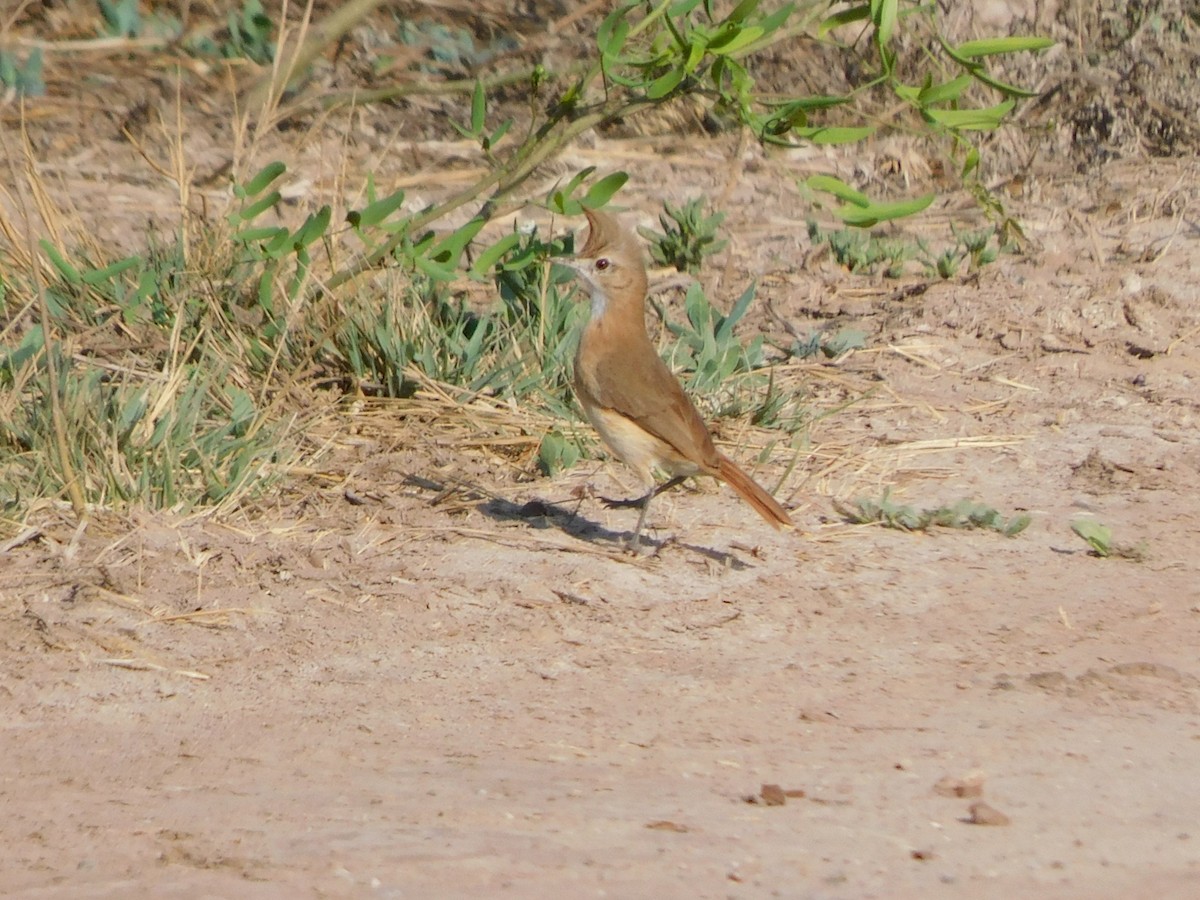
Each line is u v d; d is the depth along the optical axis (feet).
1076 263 55.77
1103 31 69.87
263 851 21.80
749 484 35.27
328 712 28.43
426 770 25.64
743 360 46.85
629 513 38.47
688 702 29.17
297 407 42.27
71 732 27.45
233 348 43.55
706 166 64.18
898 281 54.90
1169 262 55.57
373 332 43.93
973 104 66.33
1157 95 67.72
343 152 53.72
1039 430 44.83
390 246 43.80
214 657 30.63
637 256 35.88
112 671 29.91
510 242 43.09
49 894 20.43
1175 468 42.47
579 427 42.42
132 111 62.90
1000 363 49.01
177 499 36.76
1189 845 22.77
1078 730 27.89
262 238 42.86
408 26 70.74
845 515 38.73
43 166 57.67
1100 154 66.95
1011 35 68.90
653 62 41.55
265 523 36.52
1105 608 34.24
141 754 26.43
